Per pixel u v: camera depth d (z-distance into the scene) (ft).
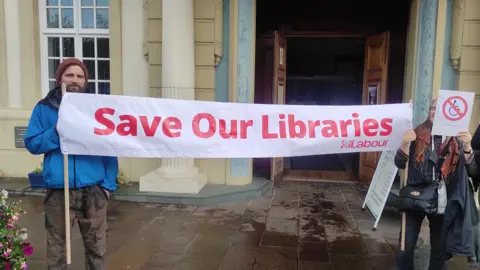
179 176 19.15
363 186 22.81
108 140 9.64
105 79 22.52
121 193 18.83
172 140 10.46
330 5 23.90
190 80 19.49
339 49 34.32
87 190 9.38
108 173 9.75
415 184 9.90
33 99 22.48
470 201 9.55
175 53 18.81
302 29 24.40
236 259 12.57
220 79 20.47
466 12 18.17
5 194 9.70
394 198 17.93
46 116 9.21
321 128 11.29
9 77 22.36
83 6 22.16
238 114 10.95
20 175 22.41
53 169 9.10
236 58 19.94
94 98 9.54
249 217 16.78
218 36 19.92
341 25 23.97
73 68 9.52
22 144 22.29
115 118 9.79
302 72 40.42
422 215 10.03
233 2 19.66
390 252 13.28
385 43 21.61
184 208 17.90
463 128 9.35
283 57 23.94
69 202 9.23
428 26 18.70
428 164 9.71
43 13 22.38
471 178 9.89
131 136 10.01
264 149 11.13
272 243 13.93
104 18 22.17
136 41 20.92
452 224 9.56
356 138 11.36
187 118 10.60
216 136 10.83
